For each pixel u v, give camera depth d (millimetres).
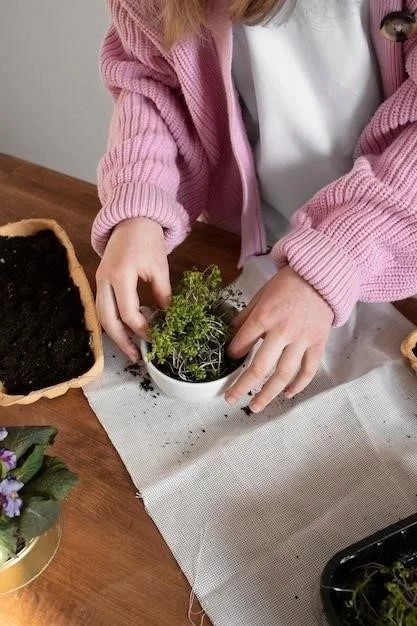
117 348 885
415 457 792
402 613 655
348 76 854
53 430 714
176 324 783
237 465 790
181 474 783
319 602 709
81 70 1382
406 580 679
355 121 896
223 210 1060
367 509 763
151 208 839
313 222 816
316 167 941
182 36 813
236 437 807
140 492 773
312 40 838
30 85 1474
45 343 883
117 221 846
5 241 980
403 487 774
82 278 914
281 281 780
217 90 896
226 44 818
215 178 1020
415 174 767
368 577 677
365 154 863
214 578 726
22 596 719
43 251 969
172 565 735
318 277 759
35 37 1370
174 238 883
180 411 835
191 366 782
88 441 816
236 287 924
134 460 800
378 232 774
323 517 758
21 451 691
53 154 1616
